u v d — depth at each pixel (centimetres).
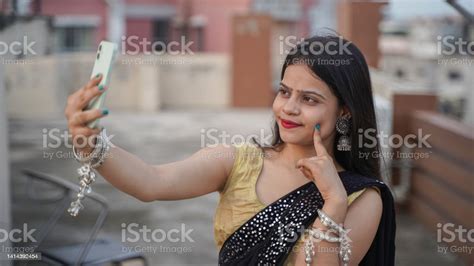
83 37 1514
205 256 430
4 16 395
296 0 1580
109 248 332
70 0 1509
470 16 409
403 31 1738
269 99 1237
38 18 445
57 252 321
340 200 160
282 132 173
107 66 141
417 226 517
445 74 1452
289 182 173
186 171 171
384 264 177
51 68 962
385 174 202
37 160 678
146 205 546
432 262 436
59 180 375
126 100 1178
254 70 1227
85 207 524
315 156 175
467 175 438
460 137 451
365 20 798
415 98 550
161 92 1239
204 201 570
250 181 173
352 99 171
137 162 164
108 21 1544
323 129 170
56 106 970
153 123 1032
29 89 935
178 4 1625
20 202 505
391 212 175
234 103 1238
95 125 144
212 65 1244
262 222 167
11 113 924
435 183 498
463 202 443
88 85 141
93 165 153
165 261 417
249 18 1212
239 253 167
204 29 1603
